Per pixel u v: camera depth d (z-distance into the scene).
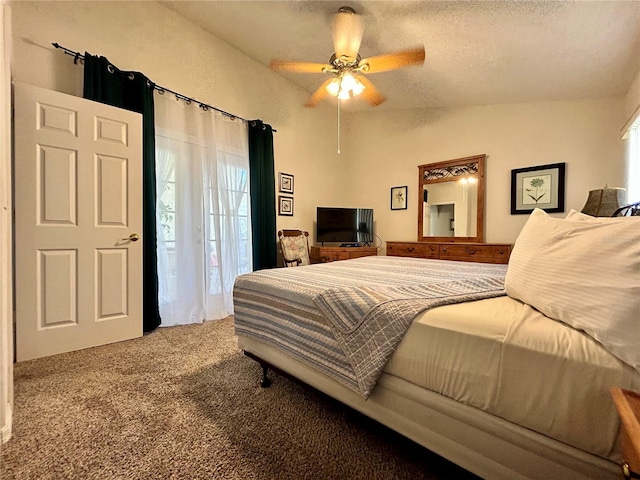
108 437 1.25
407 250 3.94
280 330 1.50
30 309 2.00
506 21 2.18
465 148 3.86
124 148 2.38
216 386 1.70
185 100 2.94
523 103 3.42
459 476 1.02
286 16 2.76
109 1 2.51
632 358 0.65
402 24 2.51
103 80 2.38
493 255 3.30
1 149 1.20
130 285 2.43
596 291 0.76
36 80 2.16
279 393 1.63
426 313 1.02
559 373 0.73
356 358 1.10
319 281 1.55
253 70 3.68
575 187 3.11
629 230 0.79
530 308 0.96
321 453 1.17
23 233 1.98
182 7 2.87
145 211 2.58
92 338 2.25
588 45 2.22
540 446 0.75
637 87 2.46
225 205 3.26
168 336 2.53
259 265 3.59
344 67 2.42
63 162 2.12
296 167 4.29
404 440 1.07
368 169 4.80
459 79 3.17
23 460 1.11
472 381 0.87
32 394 1.58
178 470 1.08
